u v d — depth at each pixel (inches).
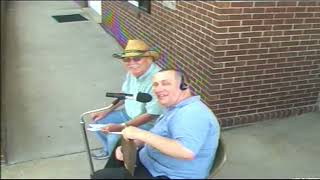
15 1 466.6
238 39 160.2
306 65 178.1
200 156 94.8
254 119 176.1
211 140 94.6
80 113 184.7
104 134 134.2
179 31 191.0
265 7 159.2
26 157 145.9
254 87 171.6
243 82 168.6
